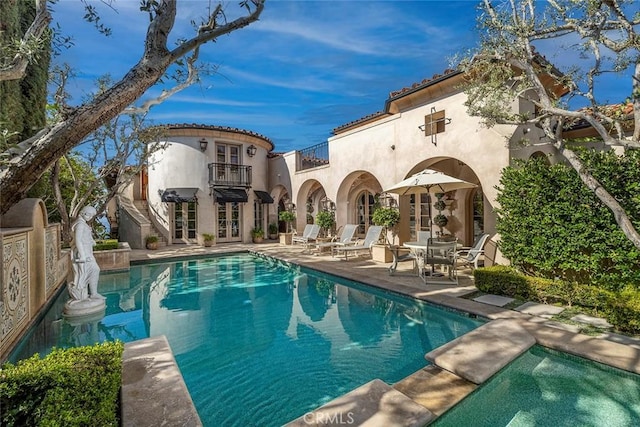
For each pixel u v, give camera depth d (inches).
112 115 134.6
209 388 221.6
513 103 453.1
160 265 692.7
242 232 1073.5
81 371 140.4
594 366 217.0
